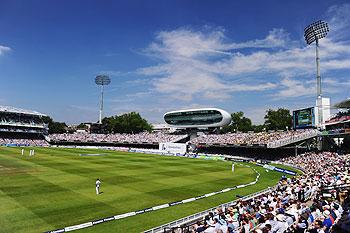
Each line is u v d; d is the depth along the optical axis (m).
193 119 101.38
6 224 18.22
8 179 32.72
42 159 54.34
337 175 29.55
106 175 38.00
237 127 146.00
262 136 78.19
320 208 16.91
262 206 18.27
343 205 18.36
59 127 155.12
